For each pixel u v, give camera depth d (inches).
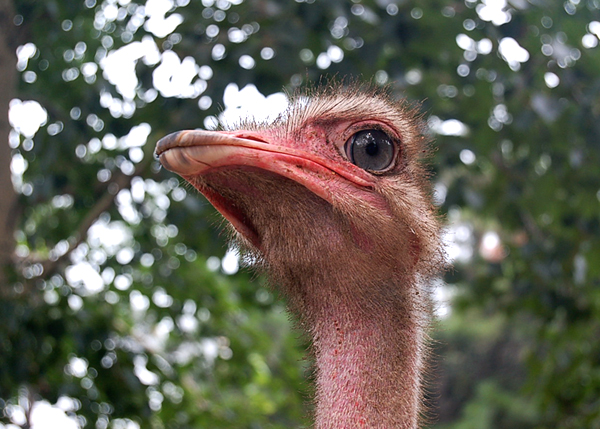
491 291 77.4
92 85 60.2
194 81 56.6
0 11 60.6
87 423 62.7
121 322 72.1
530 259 68.5
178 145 30.0
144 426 65.6
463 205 65.2
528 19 57.2
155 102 58.6
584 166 64.4
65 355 65.7
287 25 50.4
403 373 32.7
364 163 32.4
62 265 63.4
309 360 33.9
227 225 34.8
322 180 31.7
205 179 31.2
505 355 221.6
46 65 66.6
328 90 34.2
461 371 228.8
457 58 60.2
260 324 94.6
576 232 68.2
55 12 57.0
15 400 67.7
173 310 75.0
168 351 77.4
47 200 63.9
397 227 32.3
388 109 33.5
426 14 56.6
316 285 32.7
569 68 58.7
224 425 74.8
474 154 62.9
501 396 193.8
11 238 62.5
